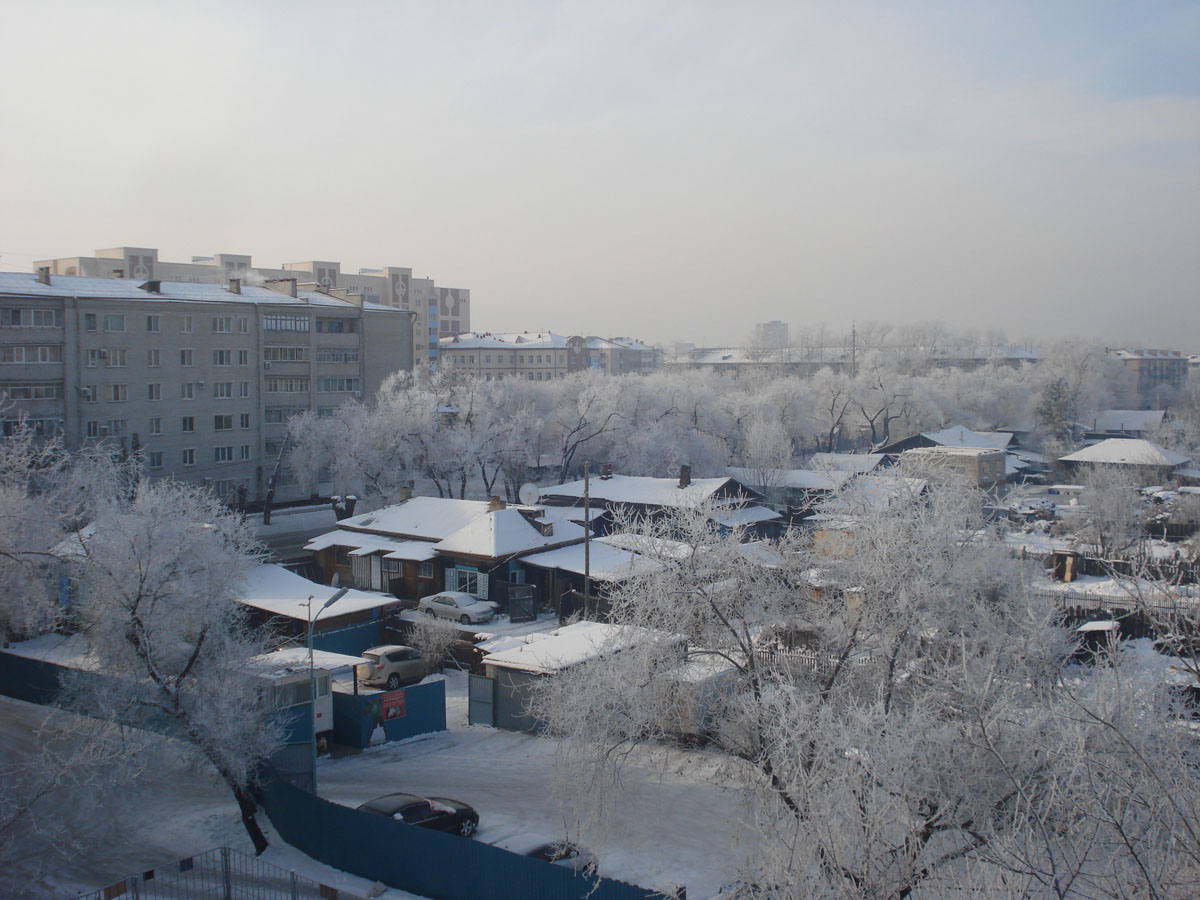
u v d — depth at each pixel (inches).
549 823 834.8
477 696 1149.1
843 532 813.2
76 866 765.9
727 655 797.9
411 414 2434.8
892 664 732.7
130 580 827.4
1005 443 4153.5
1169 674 663.1
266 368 2812.5
